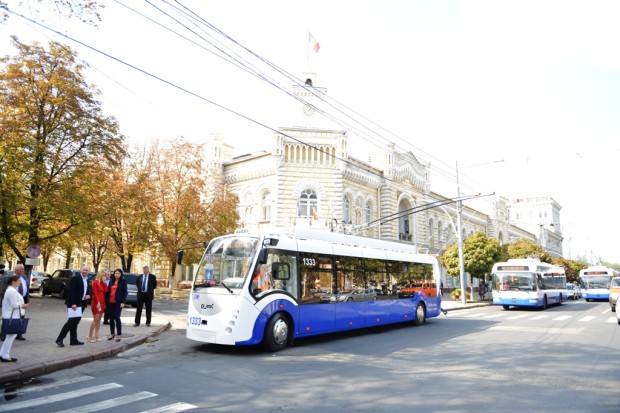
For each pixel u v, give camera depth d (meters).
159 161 31.98
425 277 19.88
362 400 7.15
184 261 30.62
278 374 9.02
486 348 12.41
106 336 13.10
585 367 9.78
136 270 45.47
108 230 31.52
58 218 23.98
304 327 12.87
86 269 11.96
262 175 34.69
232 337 11.05
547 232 92.38
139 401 7.06
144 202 29.08
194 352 11.61
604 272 41.09
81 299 11.69
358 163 35.91
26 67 23.11
